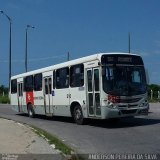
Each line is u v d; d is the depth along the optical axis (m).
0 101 58.59
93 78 20.39
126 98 19.84
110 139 16.16
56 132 19.09
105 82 19.69
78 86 21.78
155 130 18.12
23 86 30.00
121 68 20.11
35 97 27.70
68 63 22.95
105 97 19.61
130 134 17.30
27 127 20.31
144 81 20.55
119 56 20.16
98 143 15.25
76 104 22.20
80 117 21.95
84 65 21.16
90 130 19.39
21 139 15.88
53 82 24.83
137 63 20.55
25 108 29.78
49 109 25.52
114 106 19.56
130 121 22.64
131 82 20.16
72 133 18.55
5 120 25.22
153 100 47.47
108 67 19.86
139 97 20.19
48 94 25.58
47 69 25.73
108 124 21.67
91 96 20.59
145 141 15.20
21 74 30.61
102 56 19.88
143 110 20.25
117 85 19.83
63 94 23.48
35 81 27.69
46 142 14.92
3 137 16.55
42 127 21.50
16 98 31.50
